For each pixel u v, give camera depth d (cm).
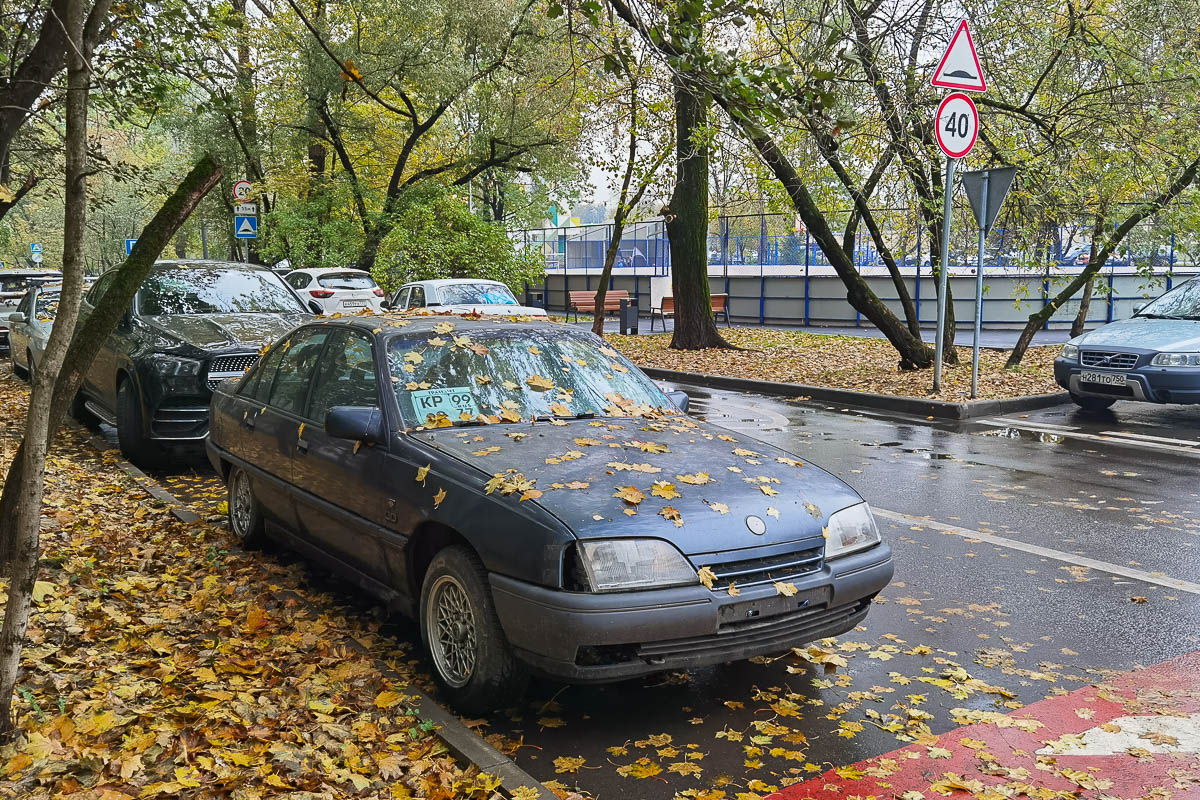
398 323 533
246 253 3294
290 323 937
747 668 451
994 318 2745
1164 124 1316
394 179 2659
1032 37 1333
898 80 1238
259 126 2625
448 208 2675
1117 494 785
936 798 334
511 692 386
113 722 339
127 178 1468
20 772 301
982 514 725
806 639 402
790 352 1959
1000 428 1117
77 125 318
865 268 2914
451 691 399
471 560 393
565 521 369
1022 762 361
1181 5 1273
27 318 1359
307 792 308
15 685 362
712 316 2061
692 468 427
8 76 824
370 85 2430
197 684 388
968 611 524
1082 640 484
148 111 998
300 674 411
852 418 1199
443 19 2403
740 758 365
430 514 412
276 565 586
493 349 520
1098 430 1095
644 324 2936
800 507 413
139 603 488
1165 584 566
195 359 845
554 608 357
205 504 741
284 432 547
